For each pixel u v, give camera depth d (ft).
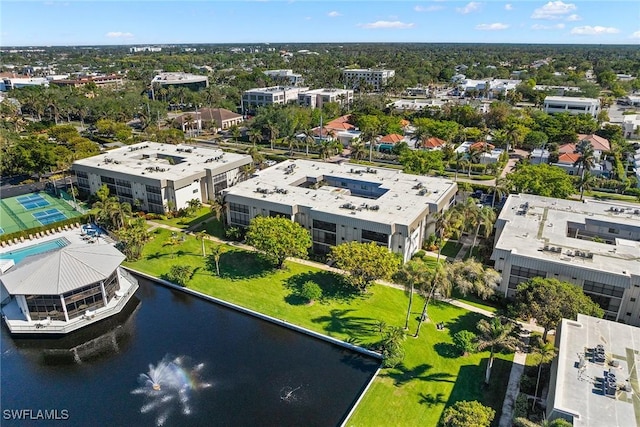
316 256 256.52
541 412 146.61
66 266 203.21
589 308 169.48
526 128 487.61
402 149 462.60
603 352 140.97
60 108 626.23
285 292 221.46
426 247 265.54
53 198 353.92
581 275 192.95
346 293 220.23
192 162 353.10
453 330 192.24
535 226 237.04
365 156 470.39
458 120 579.48
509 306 184.34
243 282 231.09
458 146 474.49
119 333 197.98
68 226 298.15
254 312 206.08
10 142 433.89
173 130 519.60
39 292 190.19
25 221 308.19
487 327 157.69
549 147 455.63
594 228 246.06
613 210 259.39
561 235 225.76
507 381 162.50
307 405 157.28
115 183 331.98
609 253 206.49
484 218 237.86
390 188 287.28
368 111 593.42
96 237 285.43
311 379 169.37
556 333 162.40
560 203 271.08
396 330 175.52
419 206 256.73
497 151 448.65
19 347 191.01
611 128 494.59
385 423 145.89
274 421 150.71
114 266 212.64
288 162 346.95
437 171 401.08
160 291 230.27
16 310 208.54
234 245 272.10
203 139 560.20
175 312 212.64
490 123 561.84
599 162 415.23
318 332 191.52
